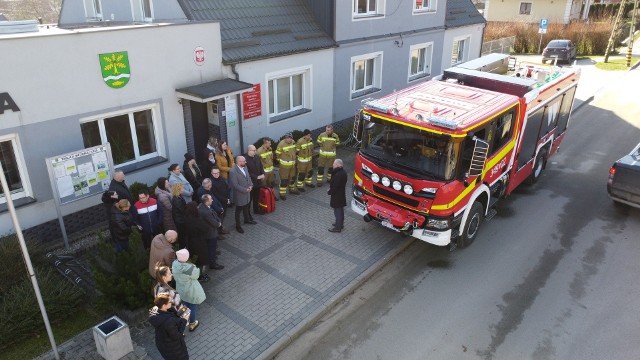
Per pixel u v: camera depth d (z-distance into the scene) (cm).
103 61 898
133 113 1003
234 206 1091
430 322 735
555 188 1234
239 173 934
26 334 666
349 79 1529
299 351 674
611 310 764
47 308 682
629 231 1015
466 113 834
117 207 774
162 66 1006
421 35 1797
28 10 3741
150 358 638
